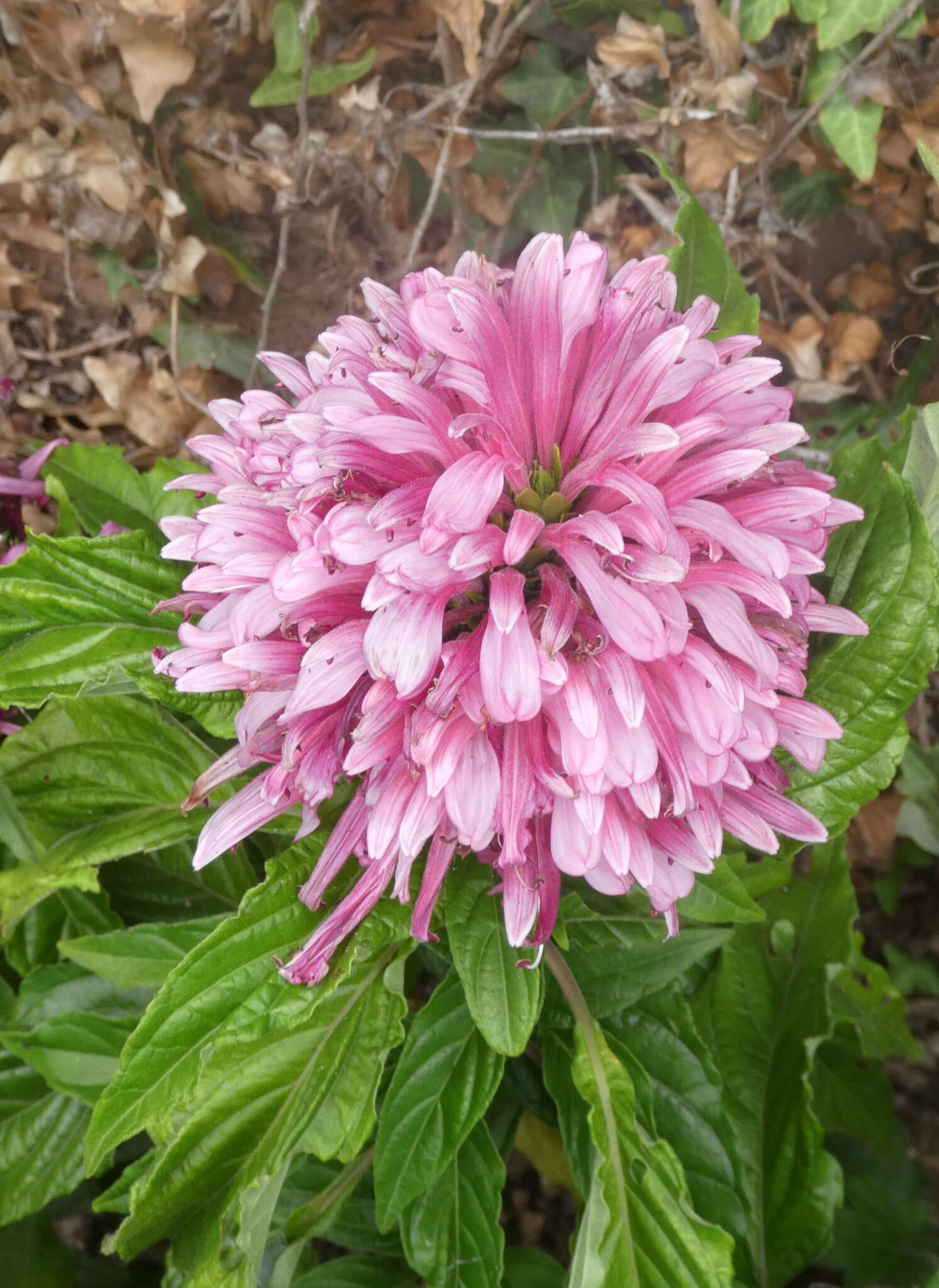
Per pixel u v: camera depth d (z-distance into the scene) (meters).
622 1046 0.26
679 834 0.20
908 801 0.40
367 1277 0.30
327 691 0.18
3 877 0.26
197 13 0.36
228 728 0.24
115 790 0.27
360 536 0.17
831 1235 0.28
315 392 0.20
